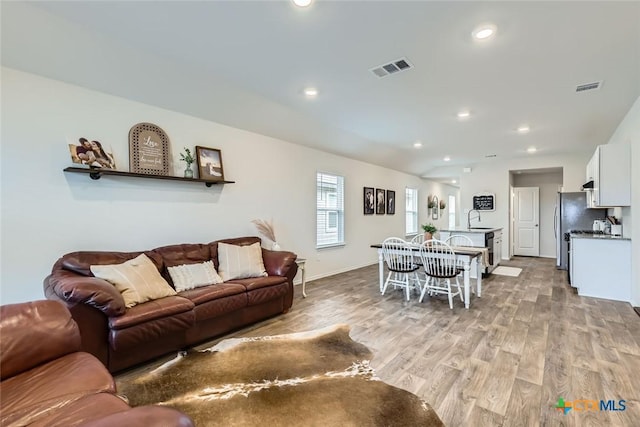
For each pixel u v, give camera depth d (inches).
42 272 103.3
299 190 200.8
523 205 327.0
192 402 76.8
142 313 91.7
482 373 89.5
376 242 281.7
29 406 48.9
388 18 82.4
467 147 244.4
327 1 75.9
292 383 84.9
